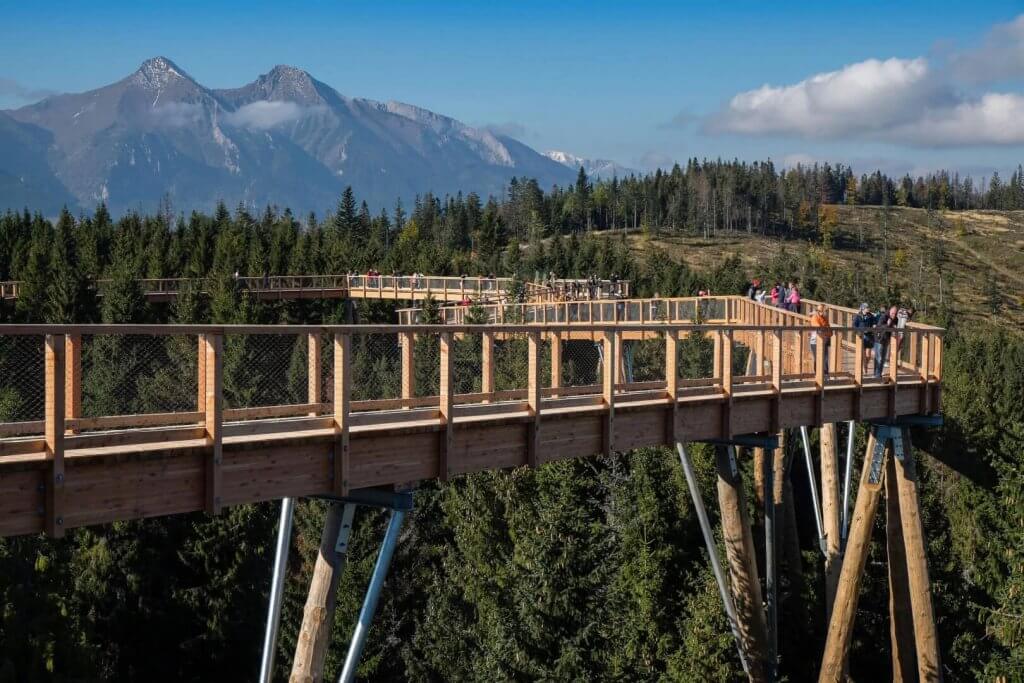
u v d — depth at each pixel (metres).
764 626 22.02
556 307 43.59
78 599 33.31
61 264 71.88
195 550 38.06
